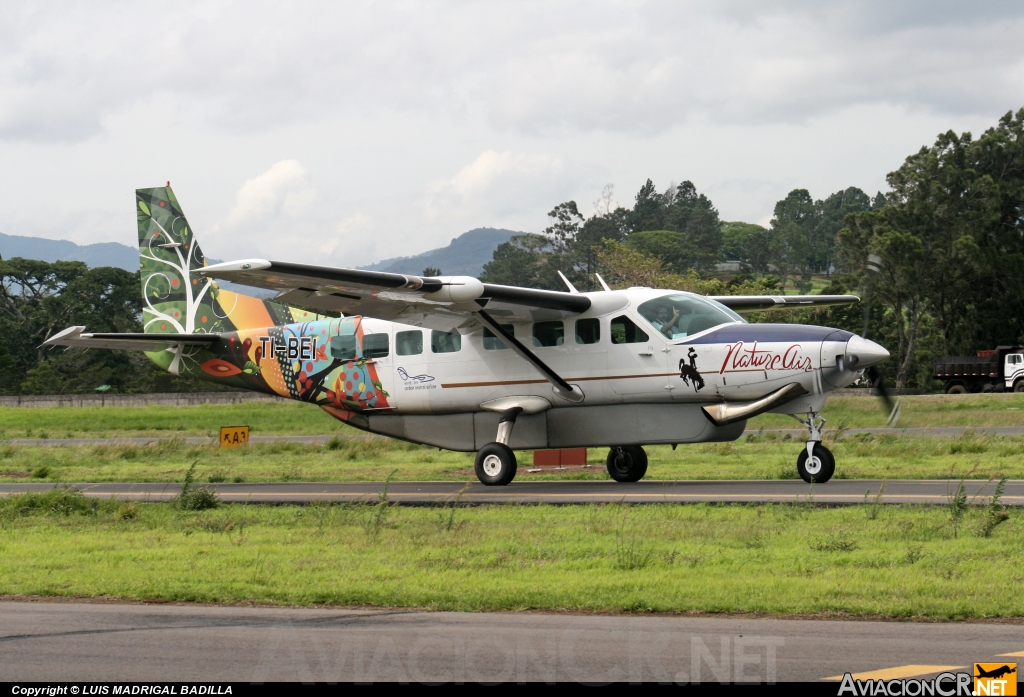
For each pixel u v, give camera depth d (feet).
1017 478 114.83
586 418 127.13
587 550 70.79
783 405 116.88
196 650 46.62
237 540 80.07
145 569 66.80
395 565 66.74
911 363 513.45
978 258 473.67
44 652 46.44
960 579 58.34
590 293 126.41
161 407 384.68
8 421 343.46
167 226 166.91
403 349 137.80
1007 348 388.98
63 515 99.50
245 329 157.48
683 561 65.77
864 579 59.06
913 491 103.55
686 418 122.21
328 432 292.20
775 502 96.68
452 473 144.25
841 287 504.84
